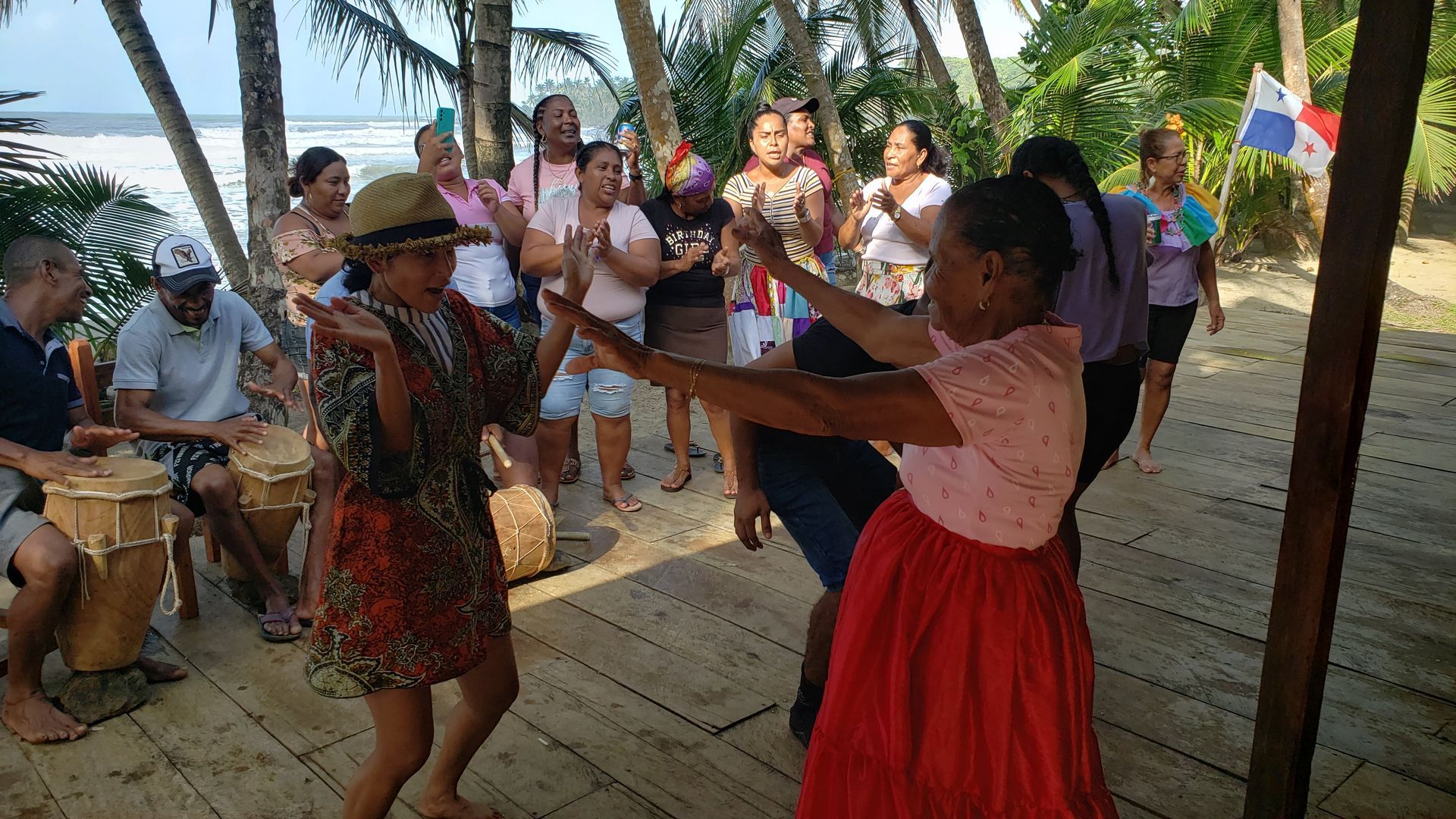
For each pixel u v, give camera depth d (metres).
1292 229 14.78
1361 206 2.02
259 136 6.77
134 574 3.19
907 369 1.82
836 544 2.78
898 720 1.90
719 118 11.20
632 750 3.08
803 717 3.08
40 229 6.52
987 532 1.86
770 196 5.05
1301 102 9.02
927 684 1.90
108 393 5.26
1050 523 1.87
